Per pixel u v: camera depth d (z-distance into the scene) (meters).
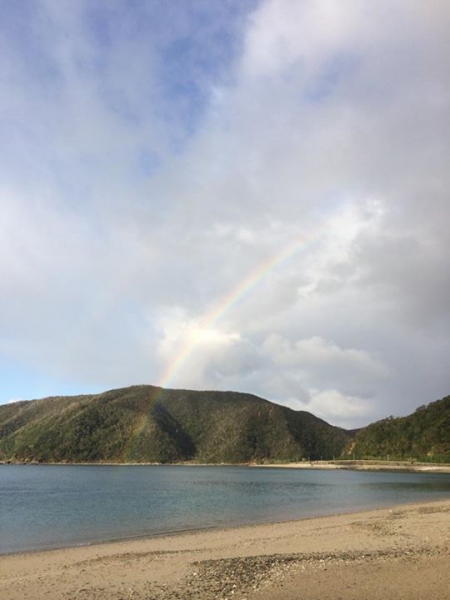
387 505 48.34
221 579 15.13
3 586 15.23
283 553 20.25
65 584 15.38
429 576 14.40
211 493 69.69
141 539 27.25
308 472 176.50
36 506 49.88
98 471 175.75
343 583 13.88
